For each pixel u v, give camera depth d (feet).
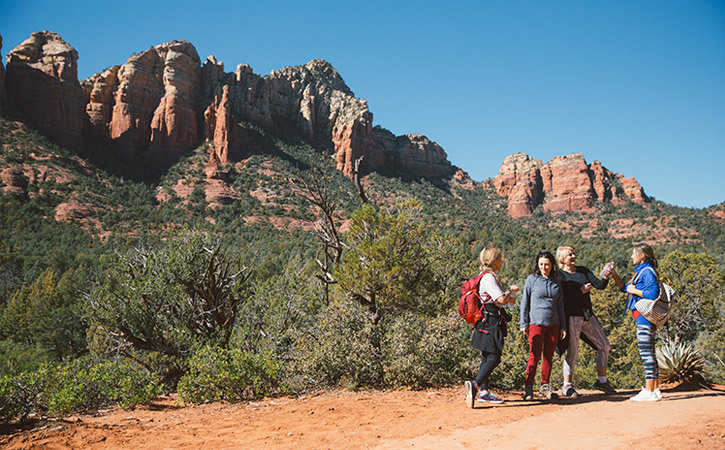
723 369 85.40
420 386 27.45
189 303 64.95
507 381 47.09
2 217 327.88
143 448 14.47
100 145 535.60
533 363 17.78
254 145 581.12
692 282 108.99
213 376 27.86
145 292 59.93
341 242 44.39
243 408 23.40
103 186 436.35
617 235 558.15
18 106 494.18
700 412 13.60
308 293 57.00
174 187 472.85
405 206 40.86
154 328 59.77
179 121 560.20
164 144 550.36
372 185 615.98
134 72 571.69
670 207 643.04
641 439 11.14
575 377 101.35
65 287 180.04
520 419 14.39
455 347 29.09
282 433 15.48
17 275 228.22
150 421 20.92
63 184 403.34
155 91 582.35
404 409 18.39
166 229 369.30
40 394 24.39
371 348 30.14
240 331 57.72
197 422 19.20
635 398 16.57
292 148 638.53
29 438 16.53
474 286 17.16
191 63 613.52
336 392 27.22
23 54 517.96
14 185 376.48
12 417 21.21
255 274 105.29
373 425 15.58
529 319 18.07
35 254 273.95
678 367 21.45
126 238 332.19
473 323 17.35
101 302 61.26
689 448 10.20
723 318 109.09
